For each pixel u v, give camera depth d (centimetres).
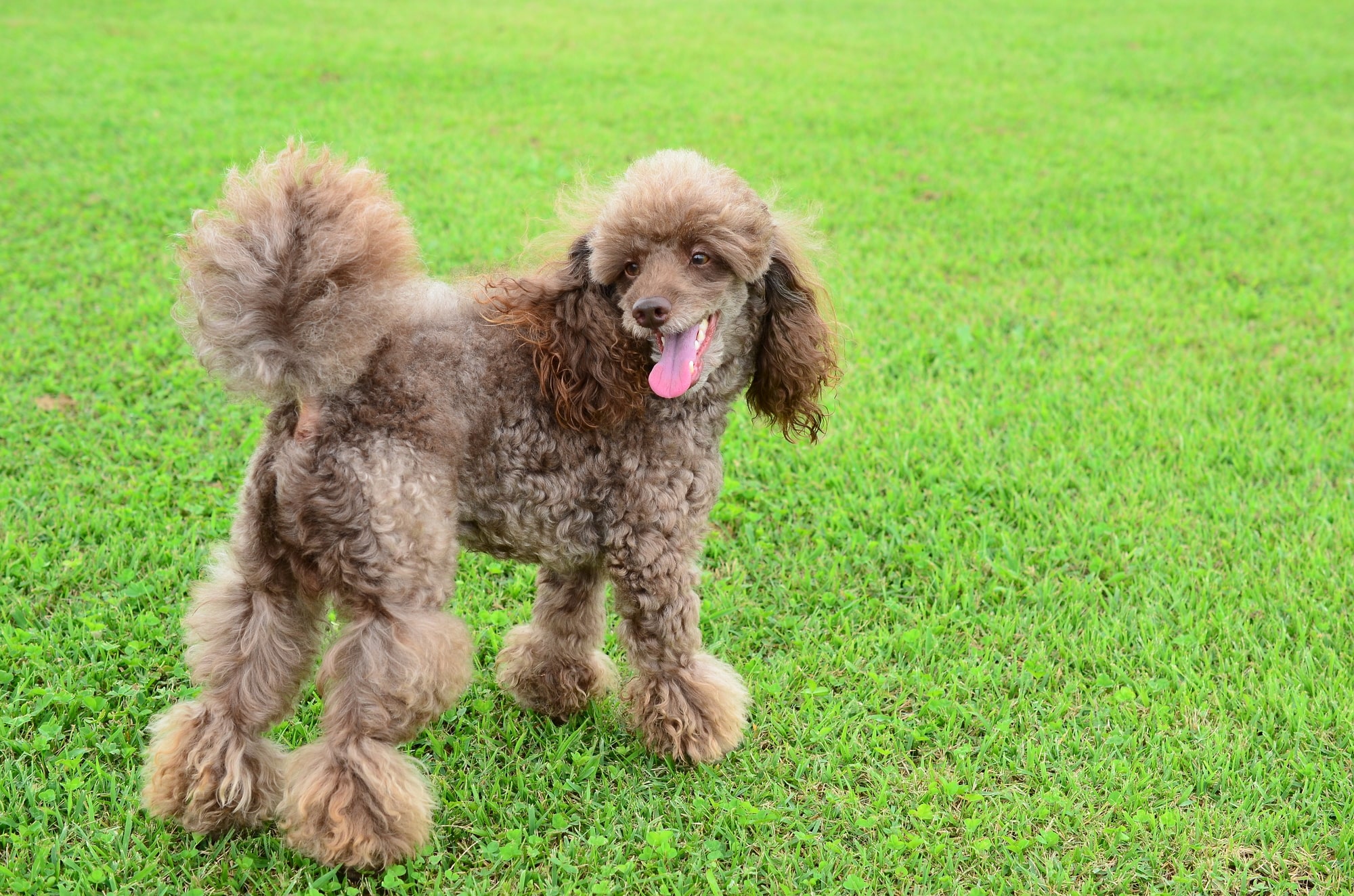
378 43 1512
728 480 546
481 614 446
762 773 377
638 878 332
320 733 380
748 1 2055
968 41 1727
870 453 575
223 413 584
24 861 319
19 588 440
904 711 411
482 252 787
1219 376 673
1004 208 972
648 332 320
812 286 360
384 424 308
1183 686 411
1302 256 870
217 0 1744
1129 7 2038
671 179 324
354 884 329
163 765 323
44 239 788
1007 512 531
